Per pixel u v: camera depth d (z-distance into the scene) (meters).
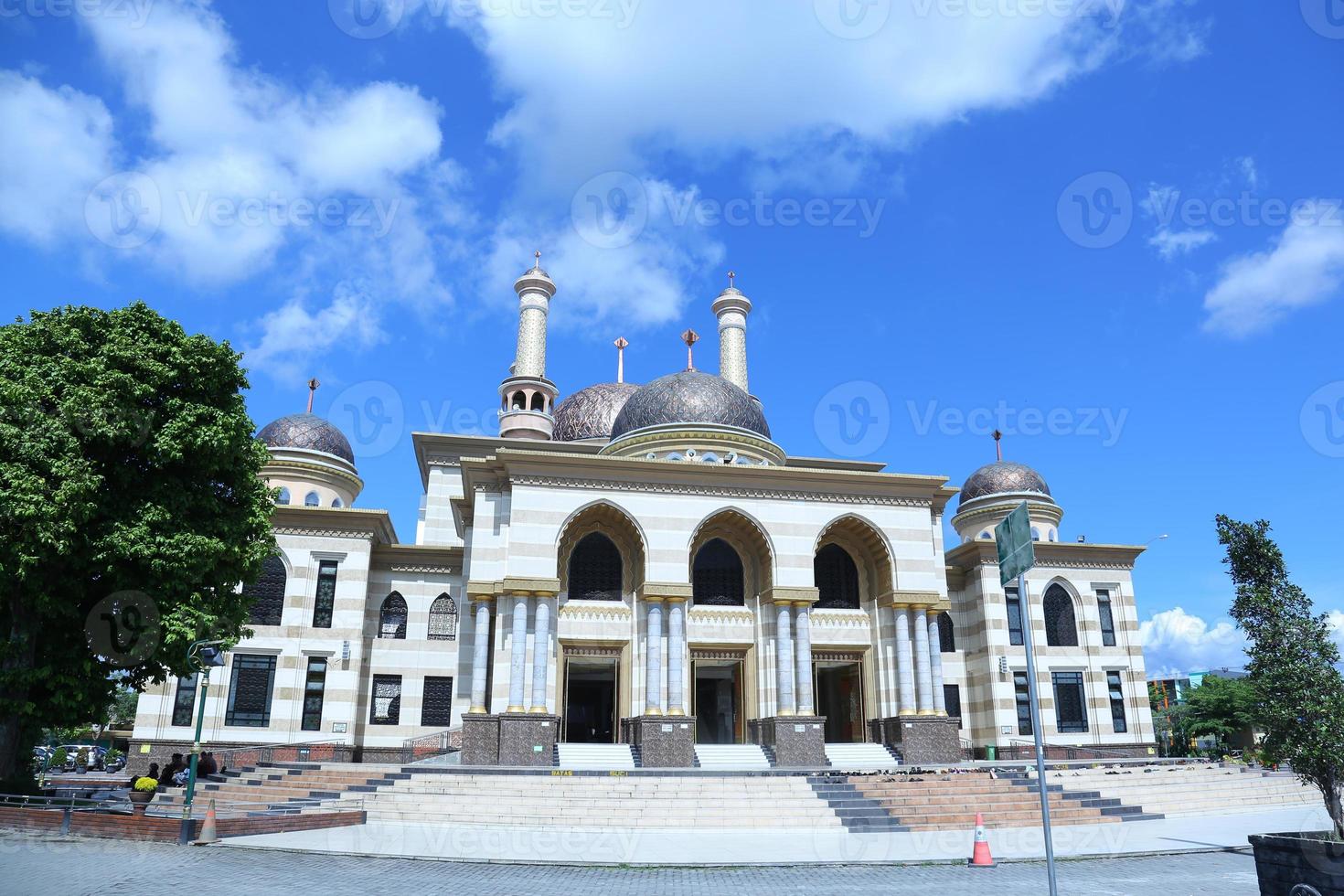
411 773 30.06
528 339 58.97
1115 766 35.59
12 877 15.75
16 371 24.58
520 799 26.92
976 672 49.12
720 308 62.06
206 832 20.83
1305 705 18.20
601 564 40.25
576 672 44.25
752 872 18.95
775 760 36.62
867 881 17.84
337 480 50.59
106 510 24.77
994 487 57.44
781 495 40.44
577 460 38.31
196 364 26.88
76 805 24.31
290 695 40.84
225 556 27.11
